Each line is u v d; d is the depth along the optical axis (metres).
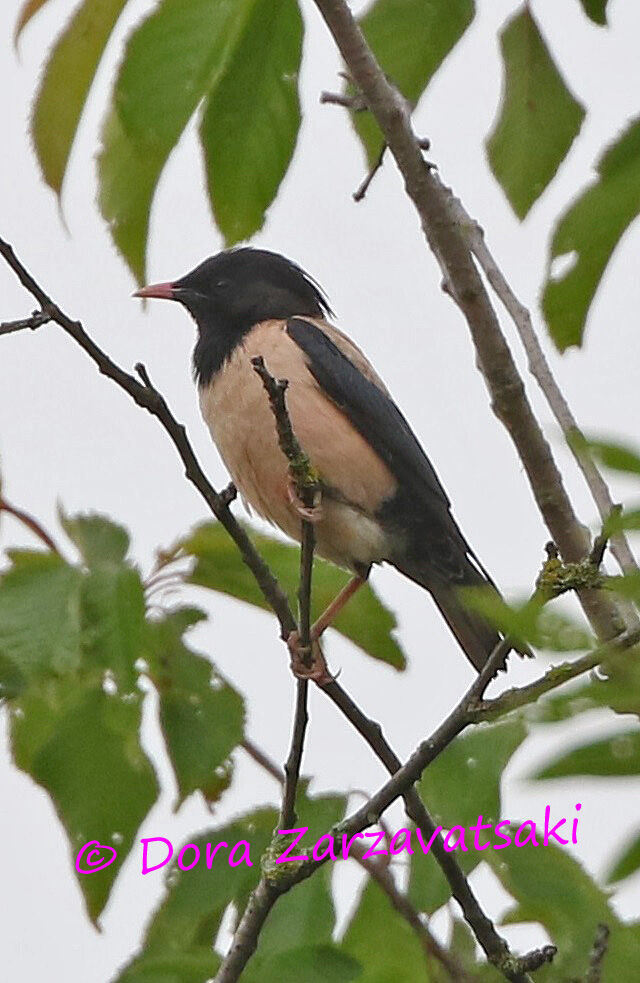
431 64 10.73
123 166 9.95
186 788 10.83
